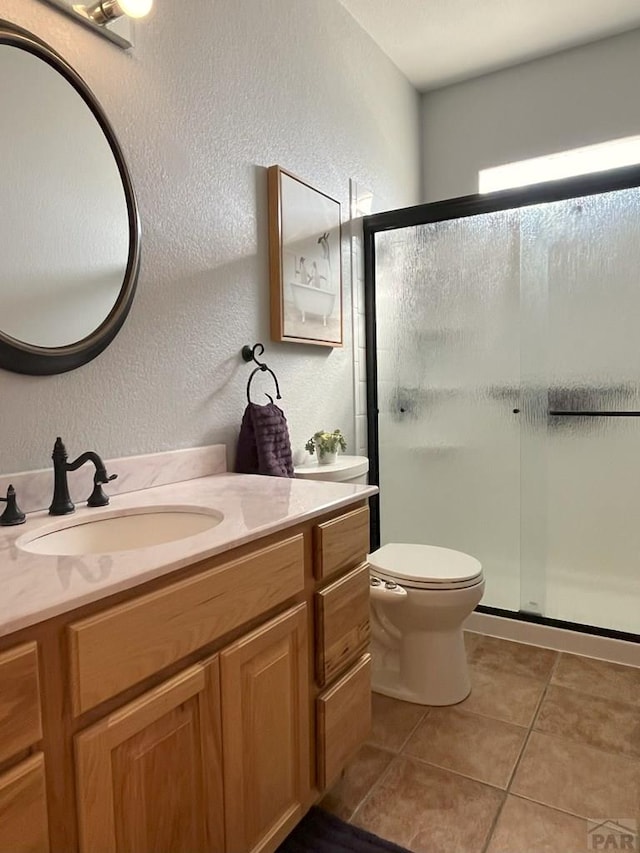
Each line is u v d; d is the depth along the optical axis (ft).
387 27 8.47
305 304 6.87
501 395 8.18
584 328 7.64
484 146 10.07
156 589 2.86
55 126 4.08
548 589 7.99
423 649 6.09
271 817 3.71
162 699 2.87
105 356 4.53
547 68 9.48
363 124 8.46
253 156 6.12
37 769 2.33
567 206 7.62
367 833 4.33
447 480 8.61
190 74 5.29
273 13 6.44
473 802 4.64
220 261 5.68
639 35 8.80
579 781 4.85
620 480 7.54
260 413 5.79
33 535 3.50
